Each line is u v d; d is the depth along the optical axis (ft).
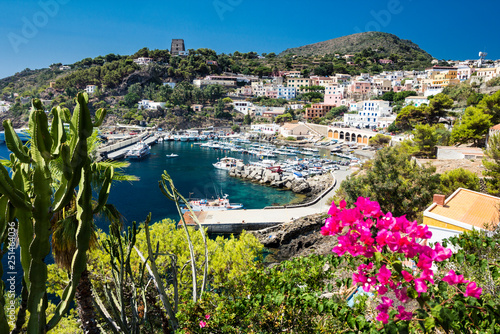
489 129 168.14
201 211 161.07
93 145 30.12
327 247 111.65
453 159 147.84
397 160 103.65
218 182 238.27
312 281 24.39
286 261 26.17
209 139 493.36
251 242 66.39
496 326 13.01
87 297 28.30
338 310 16.81
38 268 14.73
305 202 189.67
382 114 431.84
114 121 541.75
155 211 166.09
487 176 100.73
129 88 607.37
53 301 77.56
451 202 70.95
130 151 334.65
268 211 159.33
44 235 14.66
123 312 24.03
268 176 235.40
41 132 14.11
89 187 16.11
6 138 14.05
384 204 100.27
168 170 276.82
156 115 558.56
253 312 21.49
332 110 516.32
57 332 40.73
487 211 64.90
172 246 58.03
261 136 482.28
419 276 12.41
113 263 25.30
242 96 654.94
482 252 23.77
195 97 608.60
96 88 583.99
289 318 20.80
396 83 577.84
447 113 316.40
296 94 651.25
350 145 390.01
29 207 14.24
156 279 24.88
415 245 12.37
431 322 12.25
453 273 13.01
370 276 13.67
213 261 55.62
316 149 387.34
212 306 24.27
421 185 98.43
